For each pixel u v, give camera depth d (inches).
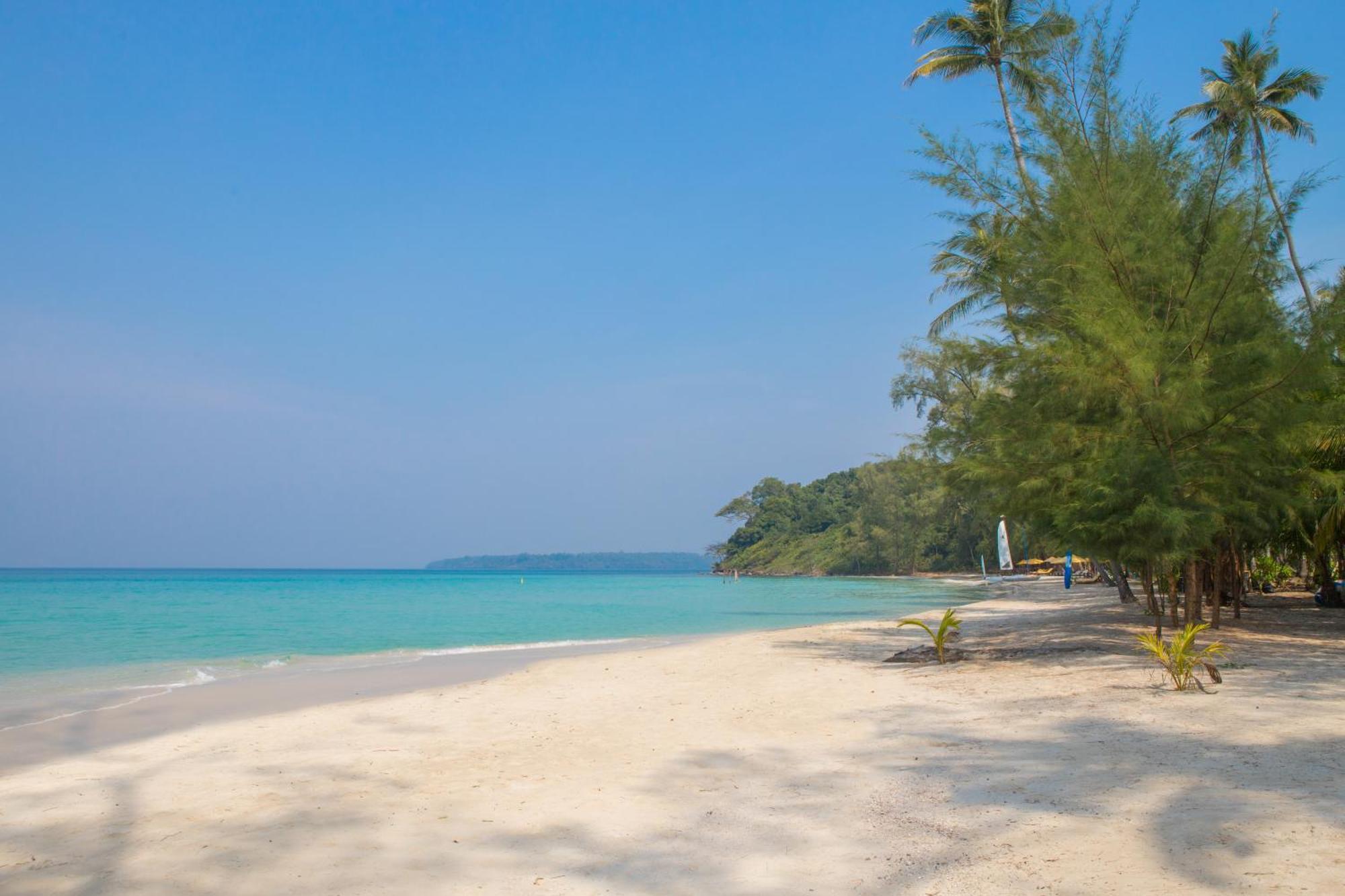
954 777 278.5
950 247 848.9
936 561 3959.2
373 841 239.9
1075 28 573.6
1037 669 512.1
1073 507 537.6
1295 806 221.8
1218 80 1263.5
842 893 189.9
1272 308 552.4
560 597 2271.2
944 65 999.0
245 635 1014.4
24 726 437.1
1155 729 324.8
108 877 215.9
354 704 492.1
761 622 1268.5
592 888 200.2
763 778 294.4
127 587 2883.9
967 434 668.7
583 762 330.6
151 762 348.5
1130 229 554.6
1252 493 570.9
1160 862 191.6
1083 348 534.9
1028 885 185.6
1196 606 640.4
